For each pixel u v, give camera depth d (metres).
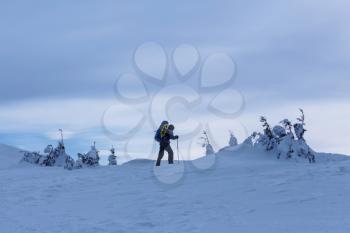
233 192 11.84
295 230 7.77
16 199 14.08
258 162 19.72
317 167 14.47
